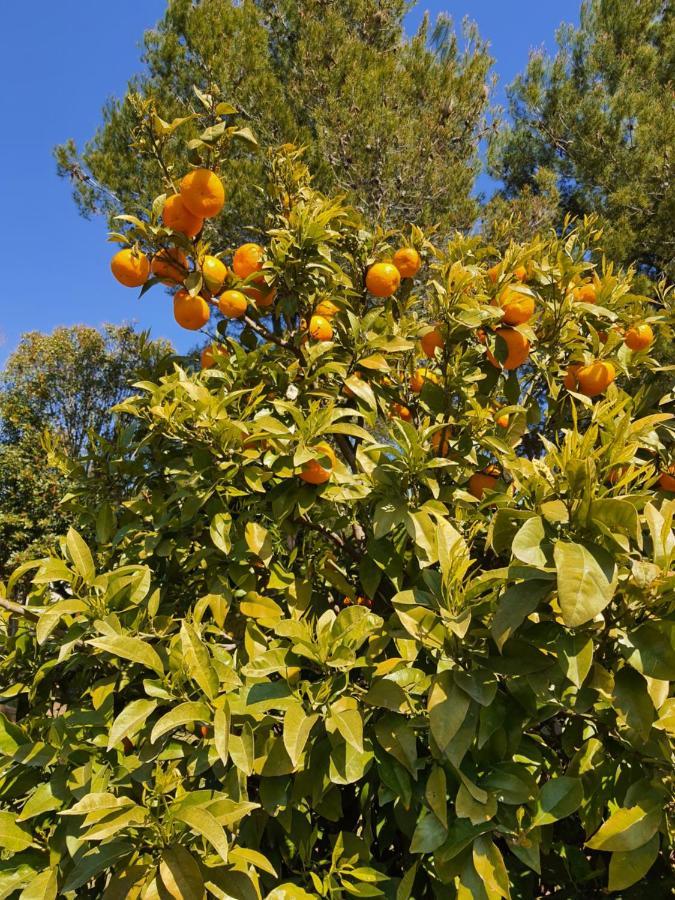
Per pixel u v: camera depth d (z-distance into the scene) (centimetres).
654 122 795
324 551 237
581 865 156
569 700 140
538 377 249
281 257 218
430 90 833
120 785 141
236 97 731
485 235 762
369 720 154
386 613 221
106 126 855
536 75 913
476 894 128
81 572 163
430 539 163
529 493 140
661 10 948
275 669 147
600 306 231
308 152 738
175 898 119
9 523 970
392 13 866
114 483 242
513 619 121
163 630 169
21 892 145
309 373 219
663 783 132
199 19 760
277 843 169
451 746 129
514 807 138
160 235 197
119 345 1302
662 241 808
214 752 138
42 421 1146
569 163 925
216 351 218
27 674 198
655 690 125
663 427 213
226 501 189
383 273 229
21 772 165
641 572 117
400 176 756
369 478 185
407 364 263
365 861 152
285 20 859
